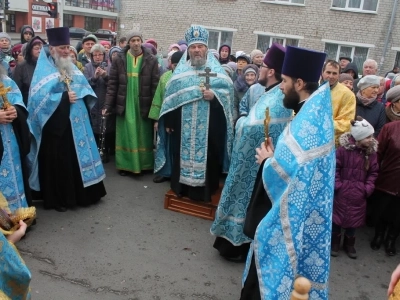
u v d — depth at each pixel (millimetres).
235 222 3162
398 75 5160
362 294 3076
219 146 3988
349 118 3660
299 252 1959
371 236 4047
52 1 20469
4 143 3240
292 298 1308
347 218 3492
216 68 3879
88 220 3828
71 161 3908
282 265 1964
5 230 1618
